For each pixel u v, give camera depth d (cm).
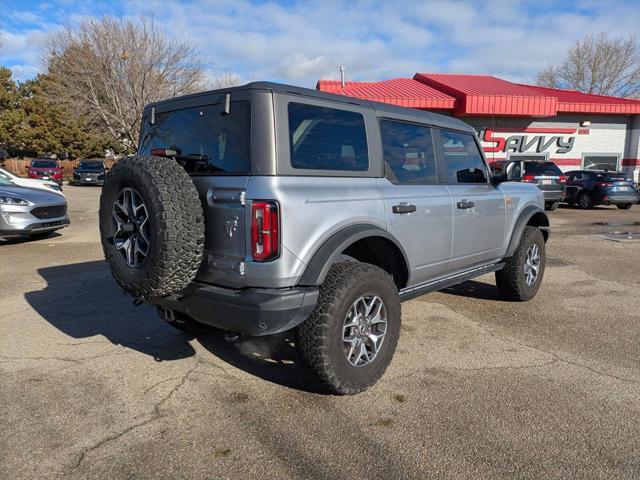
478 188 479
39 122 4178
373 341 352
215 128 327
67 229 1162
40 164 2903
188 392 353
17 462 270
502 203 508
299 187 307
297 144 315
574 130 2266
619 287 645
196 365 399
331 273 331
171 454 279
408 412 323
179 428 305
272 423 311
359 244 379
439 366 395
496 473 261
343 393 338
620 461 271
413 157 410
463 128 475
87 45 2448
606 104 2177
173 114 361
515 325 494
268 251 296
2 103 4184
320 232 315
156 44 2530
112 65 2470
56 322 502
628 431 300
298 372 386
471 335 465
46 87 2762
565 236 1094
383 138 382
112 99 2505
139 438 294
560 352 424
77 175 2972
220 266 312
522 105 2016
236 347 437
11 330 478
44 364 400
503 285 561
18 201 916
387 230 364
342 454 279
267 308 294
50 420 314
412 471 263
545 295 606
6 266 755
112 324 496
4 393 349
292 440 292
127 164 311
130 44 2478
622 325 494
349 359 338
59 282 659
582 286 650
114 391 354
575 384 363
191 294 322
